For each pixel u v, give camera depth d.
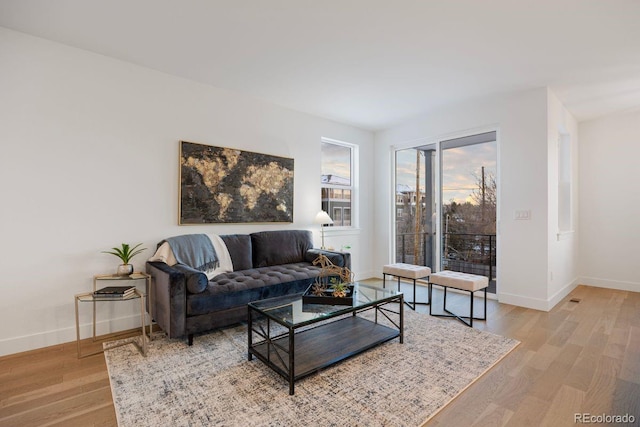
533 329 3.01
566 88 3.66
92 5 2.19
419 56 2.92
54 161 2.67
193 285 2.58
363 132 5.34
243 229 3.89
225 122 3.71
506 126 3.91
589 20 2.34
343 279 2.95
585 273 4.91
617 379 2.12
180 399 1.88
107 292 2.47
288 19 2.36
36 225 2.59
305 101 4.09
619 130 4.63
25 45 2.55
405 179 5.15
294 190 4.41
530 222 3.72
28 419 1.72
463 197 4.47
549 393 1.96
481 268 4.32
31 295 2.57
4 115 2.46
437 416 1.74
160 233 3.23
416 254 5.03
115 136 2.97
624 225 4.60
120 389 1.98
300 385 2.03
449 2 2.14
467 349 2.56
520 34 2.54
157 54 2.90
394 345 2.64
